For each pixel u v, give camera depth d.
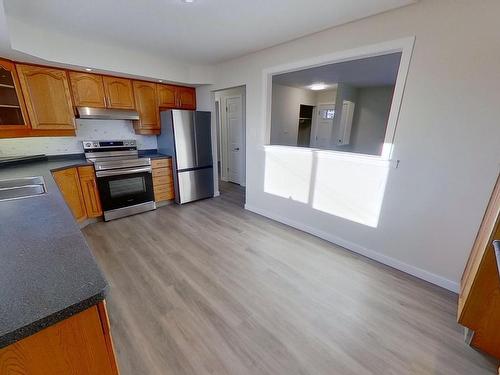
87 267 0.75
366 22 2.02
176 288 1.94
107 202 3.20
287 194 3.12
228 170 5.69
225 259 2.36
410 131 1.93
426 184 1.94
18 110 2.53
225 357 1.37
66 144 3.22
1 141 2.73
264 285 1.98
